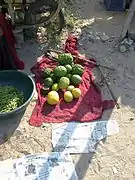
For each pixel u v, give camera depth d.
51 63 1.87
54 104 1.66
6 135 1.55
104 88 1.77
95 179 1.42
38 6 1.83
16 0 1.82
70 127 1.58
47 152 1.49
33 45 1.96
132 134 1.58
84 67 1.86
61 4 1.92
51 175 1.42
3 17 1.71
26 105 1.57
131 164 1.47
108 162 1.48
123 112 1.66
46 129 1.58
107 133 1.57
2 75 1.71
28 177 1.41
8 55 1.77
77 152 1.50
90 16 2.20
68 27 2.08
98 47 1.99
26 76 1.69
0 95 1.64
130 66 1.89
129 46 1.99
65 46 1.97
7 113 1.52
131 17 1.93
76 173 1.43
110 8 2.23
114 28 2.12
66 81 1.71
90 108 1.66
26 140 1.54
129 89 1.77
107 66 1.88
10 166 1.44
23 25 1.88
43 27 2.03
